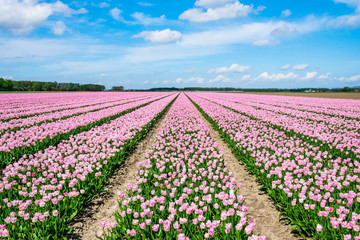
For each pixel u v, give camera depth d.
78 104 30.38
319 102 36.94
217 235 3.66
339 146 8.16
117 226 3.91
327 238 3.58
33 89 131.38
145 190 5.13
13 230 3.73
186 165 6.91
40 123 14.31
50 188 4.91
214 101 38.25
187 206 4.04
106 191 5.95
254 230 4.32
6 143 8.74
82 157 6.86
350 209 4.09
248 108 24.28
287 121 15.03
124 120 15.59
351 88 138.38
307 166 6.01
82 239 4.03
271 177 5.88
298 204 4.48
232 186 4.91
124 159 8.59
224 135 11.88
